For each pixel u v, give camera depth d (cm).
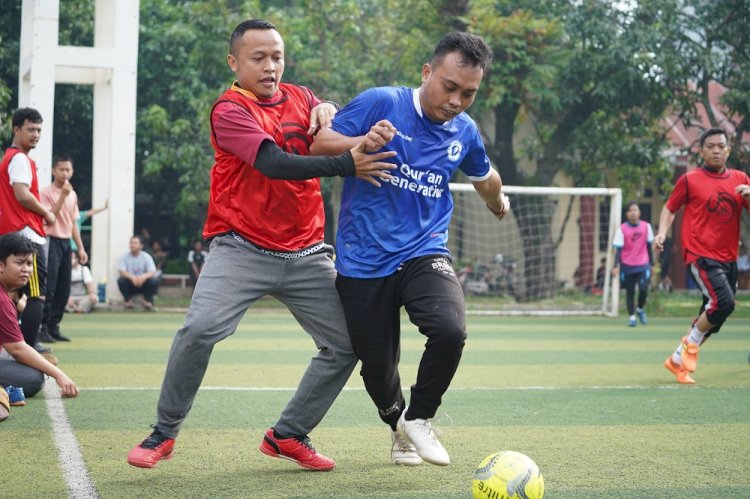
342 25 2158
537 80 1983
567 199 2409
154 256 2492
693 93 2212
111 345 1034
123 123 1562
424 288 413
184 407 418
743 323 1620
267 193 415
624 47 2000
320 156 392
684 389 741
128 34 1539
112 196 1580
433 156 430
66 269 1036
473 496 381
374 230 423
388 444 507
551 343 1172
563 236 2411
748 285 2744
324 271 434
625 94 2120
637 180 2311
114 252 1594
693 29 2112
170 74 2355
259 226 418
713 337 1295
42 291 798
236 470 440
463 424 572
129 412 594
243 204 418
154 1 2448
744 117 2188
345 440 518
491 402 664
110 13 1580
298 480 420
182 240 2803
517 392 718
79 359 897
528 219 2156
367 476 430
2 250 616
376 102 423
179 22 2320
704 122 2709
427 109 426
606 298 1786
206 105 2116
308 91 446
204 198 2203
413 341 1178
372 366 429
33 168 805
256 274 420
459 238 2255
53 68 1480
